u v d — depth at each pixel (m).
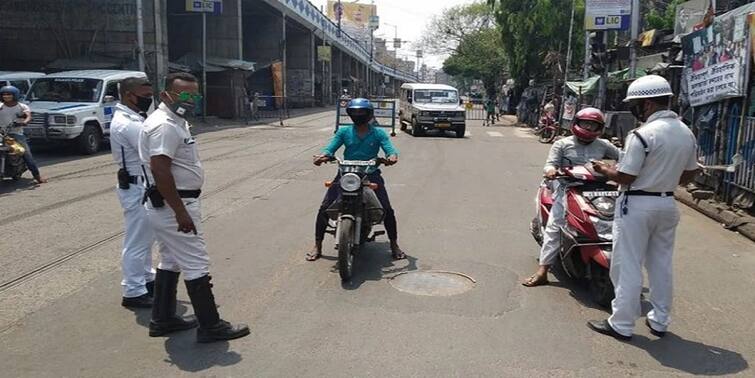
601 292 5.23
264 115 37.31
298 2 43.91
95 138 16.22
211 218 8.56
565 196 5.60
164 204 4.31
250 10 40.38
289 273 6.09
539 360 4.21
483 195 10.62
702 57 10.35
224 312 5.04
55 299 5.34
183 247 4.36
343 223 5.80
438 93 24.23
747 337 4.69
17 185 11.23
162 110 4.26
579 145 5.70
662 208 4.43
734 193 9.16
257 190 10.83
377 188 6.32
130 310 5.12
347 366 4.09
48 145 16.92
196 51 34.84
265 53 43.34
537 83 31.34
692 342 4.57
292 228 7.98
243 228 7.98
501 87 47.88
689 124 11.03
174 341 4.51
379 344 4.43
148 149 4.25
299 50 51.53
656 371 4.09
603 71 19.91
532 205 9.77
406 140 21.67
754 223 8.03
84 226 7.99
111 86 16.91
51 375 3.97
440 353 4.29
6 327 4.74
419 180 12.23
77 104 16.06
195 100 4.34
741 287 5.88
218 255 6.71
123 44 26.22
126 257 5.15
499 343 4.47
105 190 10.69
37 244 7.11
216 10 28.95
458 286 5.75
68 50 26.28
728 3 12.52
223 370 4.04
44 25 26.20
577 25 29.83
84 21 26.11
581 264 5.60
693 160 4.52
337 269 6.23
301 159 15.43
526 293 5.56
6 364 4.12
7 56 26.34
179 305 5.25
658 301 4.66
